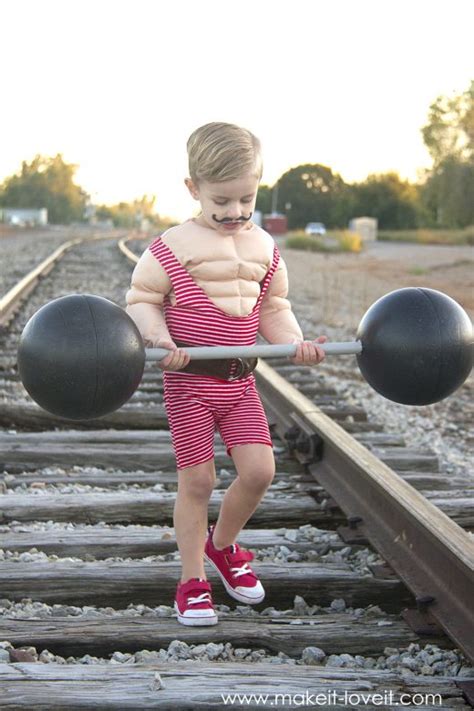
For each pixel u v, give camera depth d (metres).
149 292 3.12
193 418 3.16
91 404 2.78
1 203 139.88
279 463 5.02
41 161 140.25
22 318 11.29
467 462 5.65
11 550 3.77
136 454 5.12
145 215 116.62
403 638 3.05
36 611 3.24
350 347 3.03
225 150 2.92
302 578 3.48
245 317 3.16
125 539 3.84
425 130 36.00
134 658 2.93
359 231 49.44
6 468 5.01
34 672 2.69
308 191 98.62
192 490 3.20
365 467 4.02
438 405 7.22
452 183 36.06
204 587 3.16
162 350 2.92
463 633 2.90
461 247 35.59
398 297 3.02
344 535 3.90
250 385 3.29
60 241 39.50
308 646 3.03
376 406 7.03
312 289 17.16
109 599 3.41
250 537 3.95
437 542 3.15
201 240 3.10
